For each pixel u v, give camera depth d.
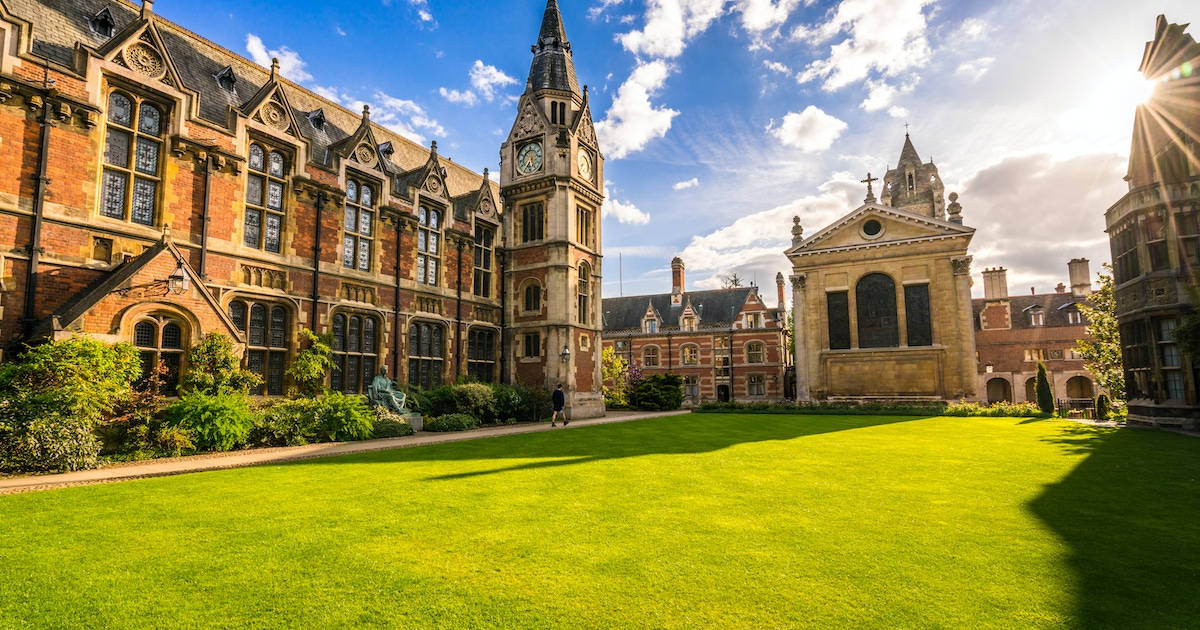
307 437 16.38
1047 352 52.88
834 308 44.38
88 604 4.77
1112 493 9.23
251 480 10.09
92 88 15.24
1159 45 23.34
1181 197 22.27
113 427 12.99
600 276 33.31
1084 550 6.23
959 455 13.91
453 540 6.54
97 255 15.27
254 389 18.59
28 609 4.66
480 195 30.00
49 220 14.36
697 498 8.76
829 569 5.65
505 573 5.52
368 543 6.41
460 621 4.48
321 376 20.19
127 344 13.55
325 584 5.23
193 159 17.50
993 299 55.50
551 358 29.22
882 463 12.48
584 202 32.25
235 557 5.94
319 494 8.89
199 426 13.83
